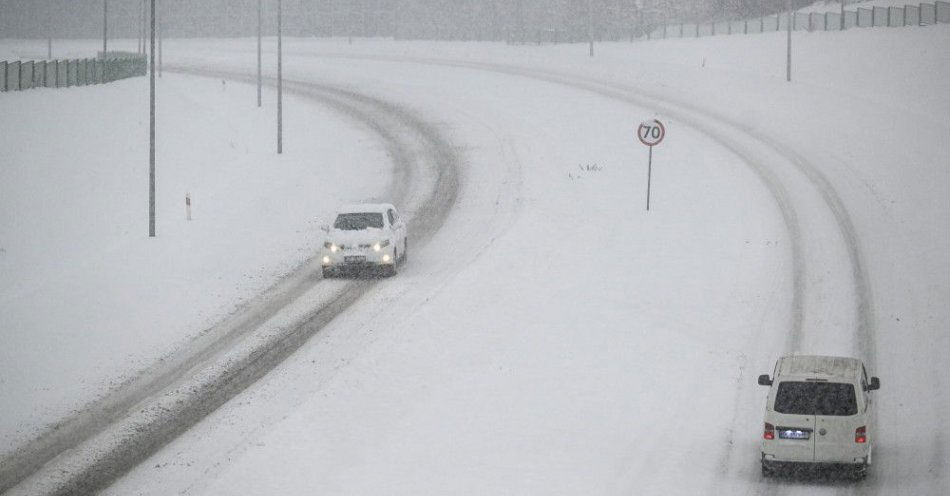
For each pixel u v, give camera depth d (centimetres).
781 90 16275
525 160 13000
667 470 4866
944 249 8781
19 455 5262
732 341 6912
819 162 12262
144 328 7306
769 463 4669
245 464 4978
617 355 6588
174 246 9506
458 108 17250
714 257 8769
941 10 18225
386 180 12500
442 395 5888
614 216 10125
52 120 14175
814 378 4684
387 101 18625
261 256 9244
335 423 5491
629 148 13262
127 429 5556
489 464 4944
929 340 6831
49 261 9206
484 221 10281
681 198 10738
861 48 17538
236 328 7269
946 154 11988
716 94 16662
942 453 5019
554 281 8131
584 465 4931
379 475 4819
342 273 8700
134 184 11956
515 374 6222
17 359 6719
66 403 5972
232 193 11619
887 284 8031
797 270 8419
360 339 6869
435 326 7075
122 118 15288
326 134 15525
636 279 8188
